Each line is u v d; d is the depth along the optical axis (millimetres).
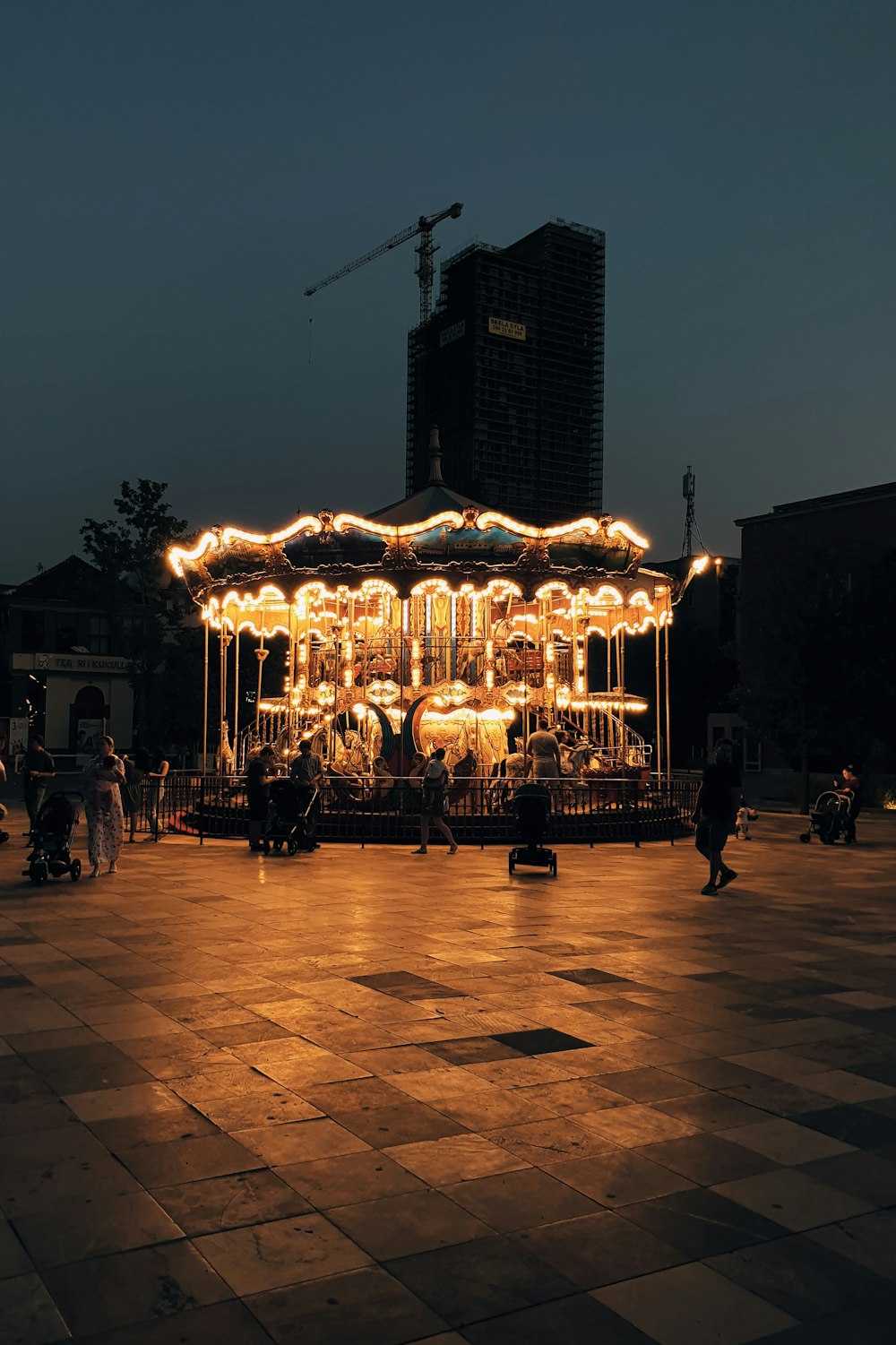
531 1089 5289
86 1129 4660
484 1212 3902
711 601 55406
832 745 33406
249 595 21203
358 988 7312
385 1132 4676
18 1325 3113
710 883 12406
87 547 51250
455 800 18391
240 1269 3461
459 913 10586
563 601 24188
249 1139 4570
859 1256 3625
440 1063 5676
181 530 51344
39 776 16891
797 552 33062
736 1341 3092
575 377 173625
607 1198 4047
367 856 15828
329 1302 3270
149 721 49469
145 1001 6902
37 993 7102
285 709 22453
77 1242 3627
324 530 19391
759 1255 3617
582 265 175375
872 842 19766
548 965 8195
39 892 11859
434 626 21219
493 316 167500
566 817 18266
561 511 171375
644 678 55906
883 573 30938
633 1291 3365
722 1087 5391
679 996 7277
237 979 7535
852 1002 7203
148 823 20578
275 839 16141
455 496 22422
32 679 54156
